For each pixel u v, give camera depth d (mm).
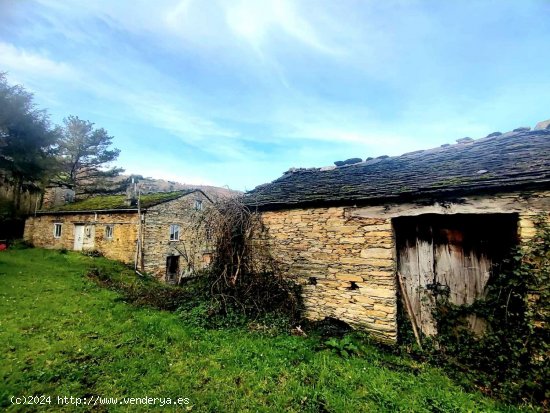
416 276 5145
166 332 5391
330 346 4719
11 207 23062
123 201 18469
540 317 3637
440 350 4664
